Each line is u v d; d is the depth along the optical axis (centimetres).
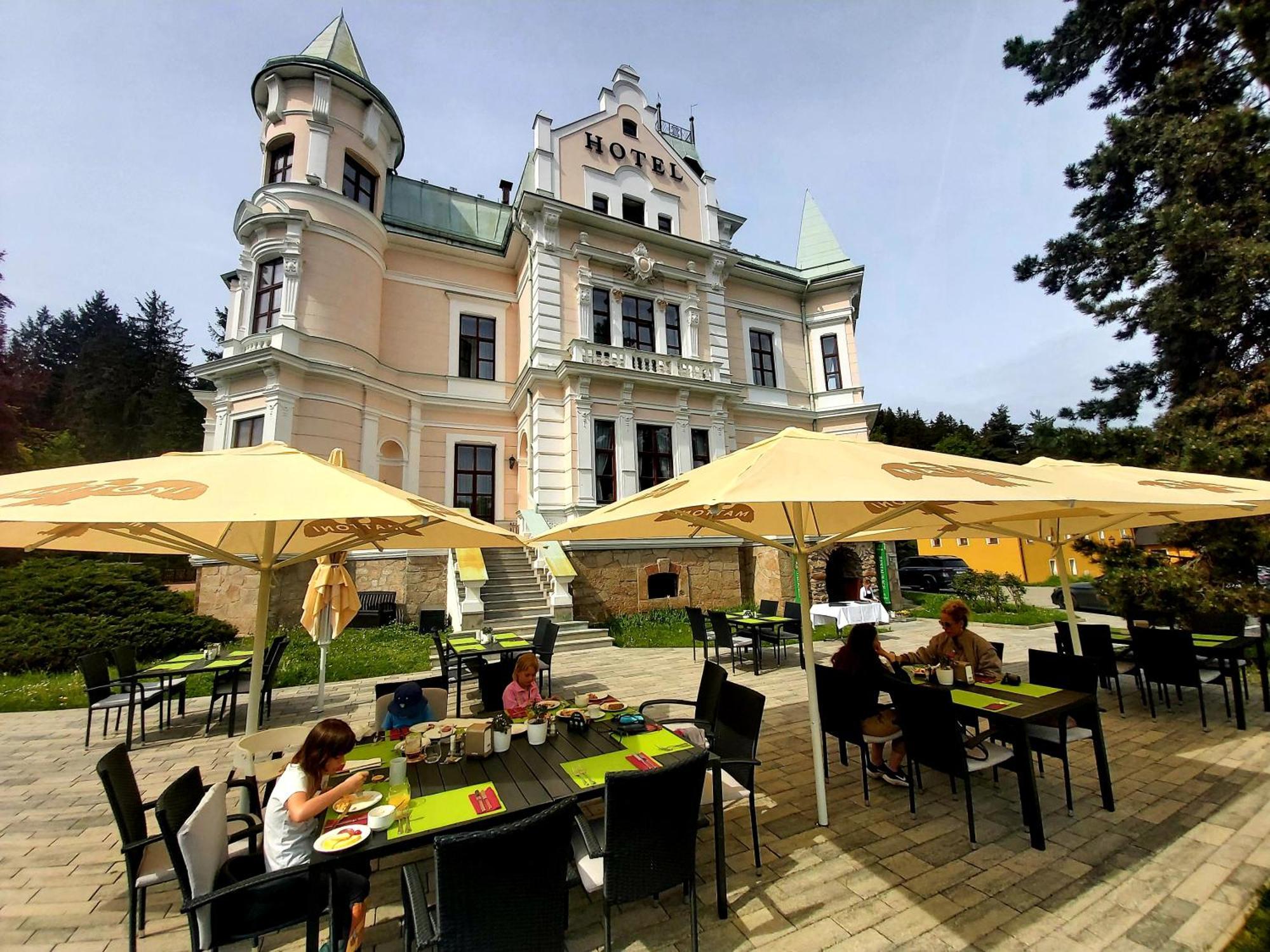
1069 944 295
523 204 1625
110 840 431
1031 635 1360
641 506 415
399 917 334
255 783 369
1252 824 411
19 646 1023
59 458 2895
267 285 1489
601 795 310
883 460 365
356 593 784
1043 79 1365
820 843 404
